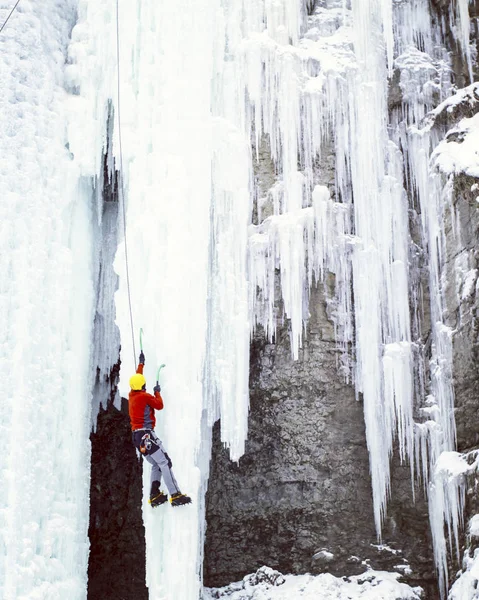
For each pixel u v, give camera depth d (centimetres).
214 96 1220
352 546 1152
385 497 1154
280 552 1178
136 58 1196
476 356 1082
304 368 1198
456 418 1109
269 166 1235
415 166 1264
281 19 1271
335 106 1259
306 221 1209
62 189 1142
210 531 1204
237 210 1176
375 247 1211
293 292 1186
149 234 1116
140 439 966
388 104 1292
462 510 1062
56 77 1176
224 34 1237
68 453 1080
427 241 1235
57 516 1048
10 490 995
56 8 1207
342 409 1187
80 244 1159
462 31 1321
